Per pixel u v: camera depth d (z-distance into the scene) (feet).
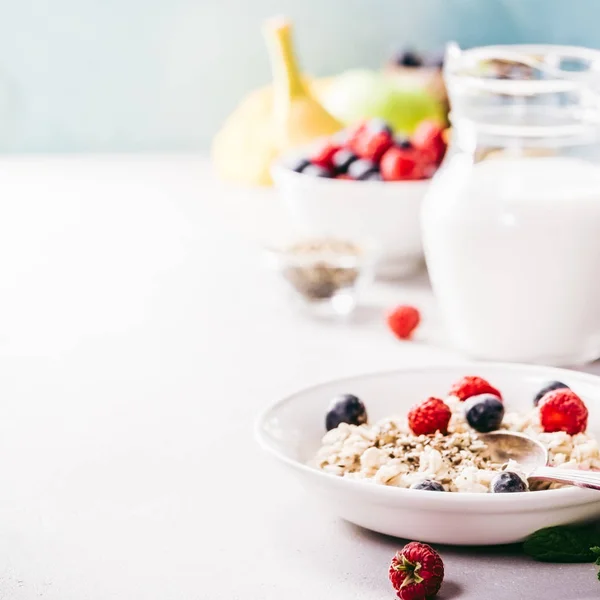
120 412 3.85
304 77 6.57
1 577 3.23
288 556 3.27
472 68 4.00
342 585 3.18
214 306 4.56
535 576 3.19
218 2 7.13
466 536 3.23
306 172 4.74
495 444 3.42
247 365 4.11
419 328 4.36
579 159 4.08
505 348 4.06
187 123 7.36
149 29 7.19
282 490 3.50
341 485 3.22
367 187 4.60
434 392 3.66
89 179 6.57
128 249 5.13
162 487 3.51
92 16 7.16
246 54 7.22
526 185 4.00
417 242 4.70
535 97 4.00
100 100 7.32
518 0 6.97
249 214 5.60
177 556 3.28
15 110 7.33
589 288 3.99
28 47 7.22
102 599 3.16
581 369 4.07
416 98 5.80
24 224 5.56
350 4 7.12
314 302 4.45
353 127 4.84
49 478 3.56
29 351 4.25
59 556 3.29
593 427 3.52
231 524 3.38
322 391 3.61
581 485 3.18
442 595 3.14
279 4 7.14
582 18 6.93
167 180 6.48
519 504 3.16
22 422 3.82
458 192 4.04
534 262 3.96
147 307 4.57
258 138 6.04
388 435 3.45
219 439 3.71
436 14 7.10
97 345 4.28
